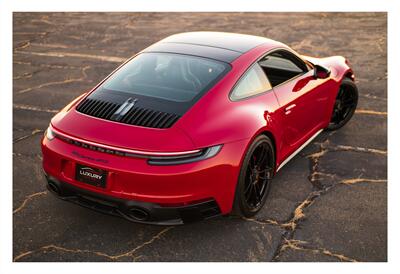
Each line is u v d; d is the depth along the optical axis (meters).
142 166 3.15
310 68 4.93
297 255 3.38
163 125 3.31
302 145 4.80
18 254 3.38
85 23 13.24
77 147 3.38
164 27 12.46
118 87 3.84
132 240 3.57
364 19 12.90
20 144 5.31
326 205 4.03
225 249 3.46
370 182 4.42
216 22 12.95
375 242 3.52
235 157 3.39
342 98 5.66
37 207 4.00
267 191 4.03
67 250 3.45
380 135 5.50
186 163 3.19
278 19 13.17
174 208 3.24
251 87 3.92
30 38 11.32
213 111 3.48
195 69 3.86
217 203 3.41
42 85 7.55
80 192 3.42
